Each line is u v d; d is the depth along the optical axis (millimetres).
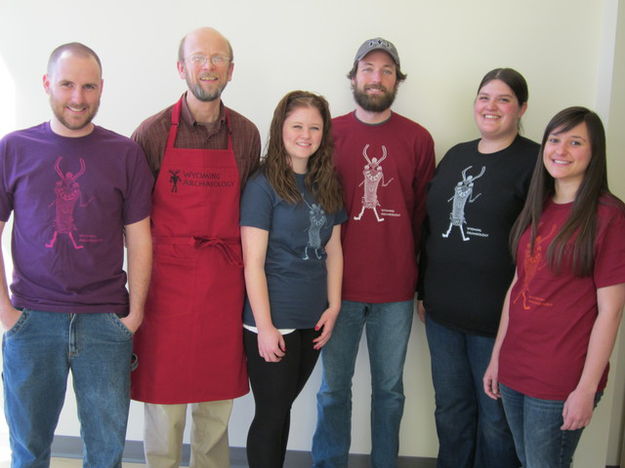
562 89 2385
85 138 1781
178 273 1950
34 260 1760
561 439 1665
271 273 1916
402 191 2203
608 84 2281
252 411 2617
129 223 1877
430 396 2590
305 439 2615
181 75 1925
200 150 1933
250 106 2457
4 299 1747
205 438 2184
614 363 2344
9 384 1801
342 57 2410
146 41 2422
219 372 2004
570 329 1622
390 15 2383
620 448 2516
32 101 2467
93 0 2408
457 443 2285
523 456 1811
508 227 2000
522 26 2361
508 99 1994
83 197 1755
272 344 1857
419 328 2551
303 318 1920
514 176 1994
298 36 2406
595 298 1612
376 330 2275
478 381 2150
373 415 2365
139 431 2627
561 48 2363
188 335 1963
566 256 1607
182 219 1944
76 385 1861
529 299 1703
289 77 2432
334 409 2305
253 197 1905
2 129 2484
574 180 1670
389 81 2156
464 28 2377
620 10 2223
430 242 2178
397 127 2225
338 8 2383
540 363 1661
